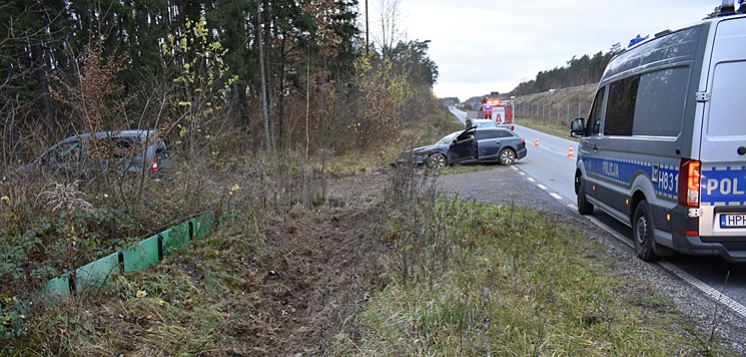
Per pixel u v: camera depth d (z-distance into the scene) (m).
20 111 7.76
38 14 13.23
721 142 4.80
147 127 6.76
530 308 4.22
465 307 4.01
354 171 16.61
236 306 4.88
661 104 5.62
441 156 18.31
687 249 5.02
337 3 22.95
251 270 5.88
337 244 7.17
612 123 7.28
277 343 4.18
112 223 5.89
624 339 3.74
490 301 4.22
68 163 6.37
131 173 6.86
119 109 7.15
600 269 5.60
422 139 23.36
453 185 13.02
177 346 3.92
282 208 8.40
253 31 19.95
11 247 4.53
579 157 9.08
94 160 6.25
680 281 5.16
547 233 6.96
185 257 5.66
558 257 5.89
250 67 19.00
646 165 5.89
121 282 4.61
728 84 4.80
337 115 21.59
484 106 38.88
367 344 3.73
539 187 12.36
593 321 4.10
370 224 7.55
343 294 4.94
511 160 18.31
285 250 6.62
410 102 36.38
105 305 4.26
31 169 5.95
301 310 5.01
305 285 5.69
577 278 5.15
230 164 10.35
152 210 6.55
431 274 4.82
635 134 6.30
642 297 4.68
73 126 6.47
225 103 14.12
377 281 5.13
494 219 7.64
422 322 3.95
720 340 3.77
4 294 3.89
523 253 6.02
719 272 5.44
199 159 8.40
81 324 3.76
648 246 5.79
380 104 22.91
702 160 4.84
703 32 4.94
